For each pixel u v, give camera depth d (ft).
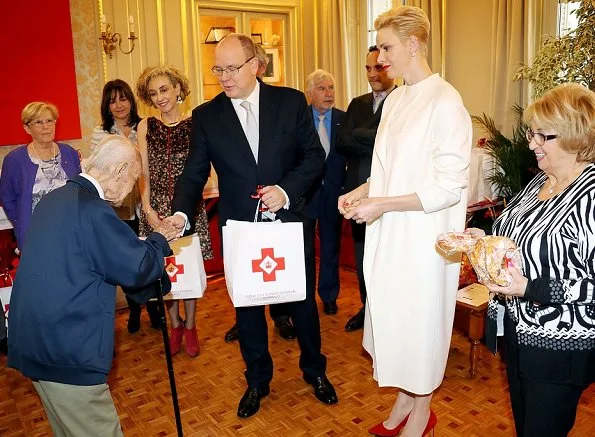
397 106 6.37
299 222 7.18
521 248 4.80
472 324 9.09
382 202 5.82
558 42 9.70
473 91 14.55
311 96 11.93
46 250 5.18
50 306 5.15
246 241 6.81
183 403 8.82
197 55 17.43
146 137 9.96
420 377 6.18
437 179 5.80
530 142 4.88
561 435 4.83
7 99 14.38
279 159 7.57
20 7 14.23
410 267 6.04
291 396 8.88
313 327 8.40
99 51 15.66
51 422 5.82
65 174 9.72
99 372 5.37
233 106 7.61
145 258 5.42
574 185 4.63
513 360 5.19
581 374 4.63
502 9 13.08
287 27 19.11
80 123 15.55
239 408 8.39
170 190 9.96
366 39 17.79
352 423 8.06
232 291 6.94
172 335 10.65
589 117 4.52
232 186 7.63
